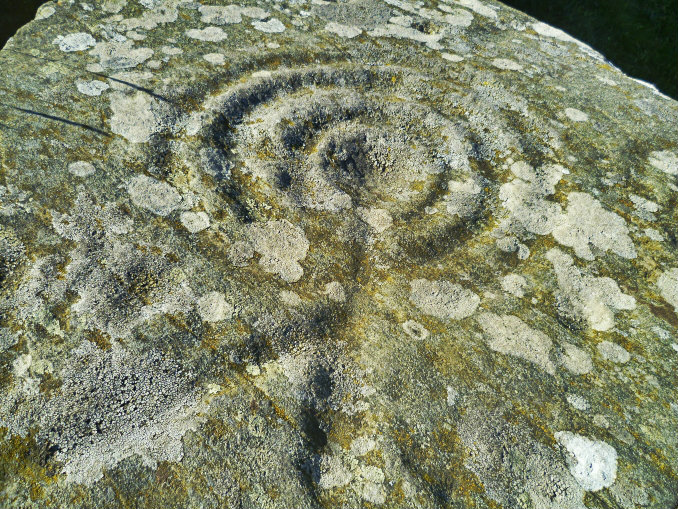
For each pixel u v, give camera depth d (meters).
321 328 0.39
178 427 0.33
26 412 0.32
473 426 0.35
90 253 0.39
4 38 0.93
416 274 0.44
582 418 0.36
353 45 0.61
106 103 0.49
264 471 0.32
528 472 0.34
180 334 0.37
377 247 0.45
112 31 0.57
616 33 1.15
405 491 0.32
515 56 0.63
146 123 0.48
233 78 0.54
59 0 0.58
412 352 0.38
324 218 0.46
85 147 0.45
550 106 0.57
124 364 0.35
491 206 0.50
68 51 0.53
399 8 0.67
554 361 0.39
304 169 0.50
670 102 0.59
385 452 0.34
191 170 0.46
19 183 0.41
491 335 0.40
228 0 0.64
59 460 0.31
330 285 0.42
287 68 0.57
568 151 0.53
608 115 0.57
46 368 0.33
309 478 0.32
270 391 0.35
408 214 0.48
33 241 0.38
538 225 0.48
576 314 0.42
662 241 0.47
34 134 0.45
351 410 0.36
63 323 0.35
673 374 0.39
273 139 0.51
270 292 0.40
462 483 0.33
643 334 0.41
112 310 0.37
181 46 0.56
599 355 0.39
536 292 0.43
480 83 0.59
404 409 0.36
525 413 0.36
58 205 0.41
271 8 0.64
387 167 0.53
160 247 0.41
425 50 0.62
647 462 0.34
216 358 0.36
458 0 0.71
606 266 0.45
